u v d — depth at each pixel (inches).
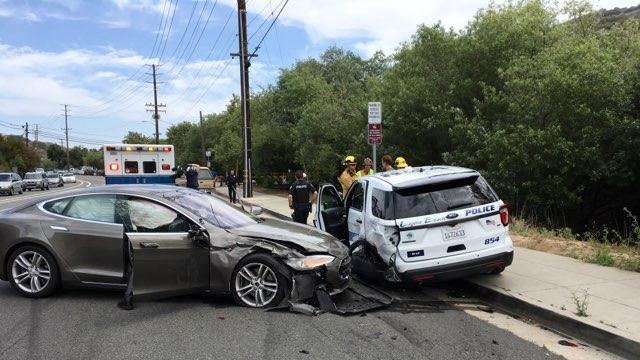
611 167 531.2
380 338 208.4
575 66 522.9
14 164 3174.2
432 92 678.5
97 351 193.9
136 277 238.4
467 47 636.1
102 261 259.9
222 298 262.5
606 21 825.5
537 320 235.8
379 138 432.8
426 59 701.9
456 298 273.1
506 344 204.1
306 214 447.8
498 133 524.4
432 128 671.8
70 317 235.8
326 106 1067.9
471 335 213.9
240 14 1124.5
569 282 277.0
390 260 260.4
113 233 258.5
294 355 189.3
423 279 256.4
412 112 693.9
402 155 717.3
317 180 1063.0
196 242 244.7
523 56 572.1
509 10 637.3
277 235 254.5
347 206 334.6
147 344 200.8
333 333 213.3
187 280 245.6
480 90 641.6
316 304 249.0
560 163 515.8
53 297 268.7
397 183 265.7
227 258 246.2
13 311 246.2
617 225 623.8
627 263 304.0
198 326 221.5
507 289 266.2
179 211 254.5
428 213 258.4
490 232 263.6
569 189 558.9
